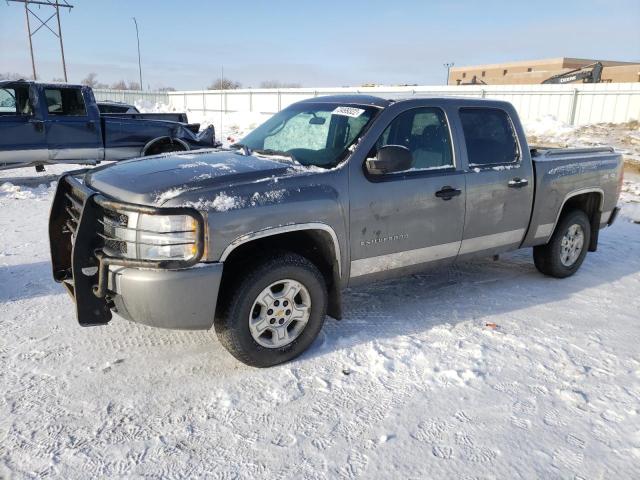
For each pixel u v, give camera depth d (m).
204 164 3.72
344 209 3.70
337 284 3.83
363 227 3.83
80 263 3.29
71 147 10.17
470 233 4.55
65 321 4.21
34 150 9.84
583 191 5.45
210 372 3.51
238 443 2.83
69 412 3.04
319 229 3.60
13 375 3.41
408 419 3.07
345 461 2.71
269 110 30.67
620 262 6.34
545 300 4.98
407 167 3.79
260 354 3.49
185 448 2.78
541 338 4.16
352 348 3.87
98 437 2.84
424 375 3.54
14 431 2.86
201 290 3.16
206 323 3.28
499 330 4.27
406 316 4.49
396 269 4.20
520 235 5.01
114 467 2.63
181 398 3.21
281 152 4.01
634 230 7.98
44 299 4.63
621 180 5.97
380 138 3.98
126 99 39.09
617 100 22.69
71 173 3.97
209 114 32.78
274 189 3.42
